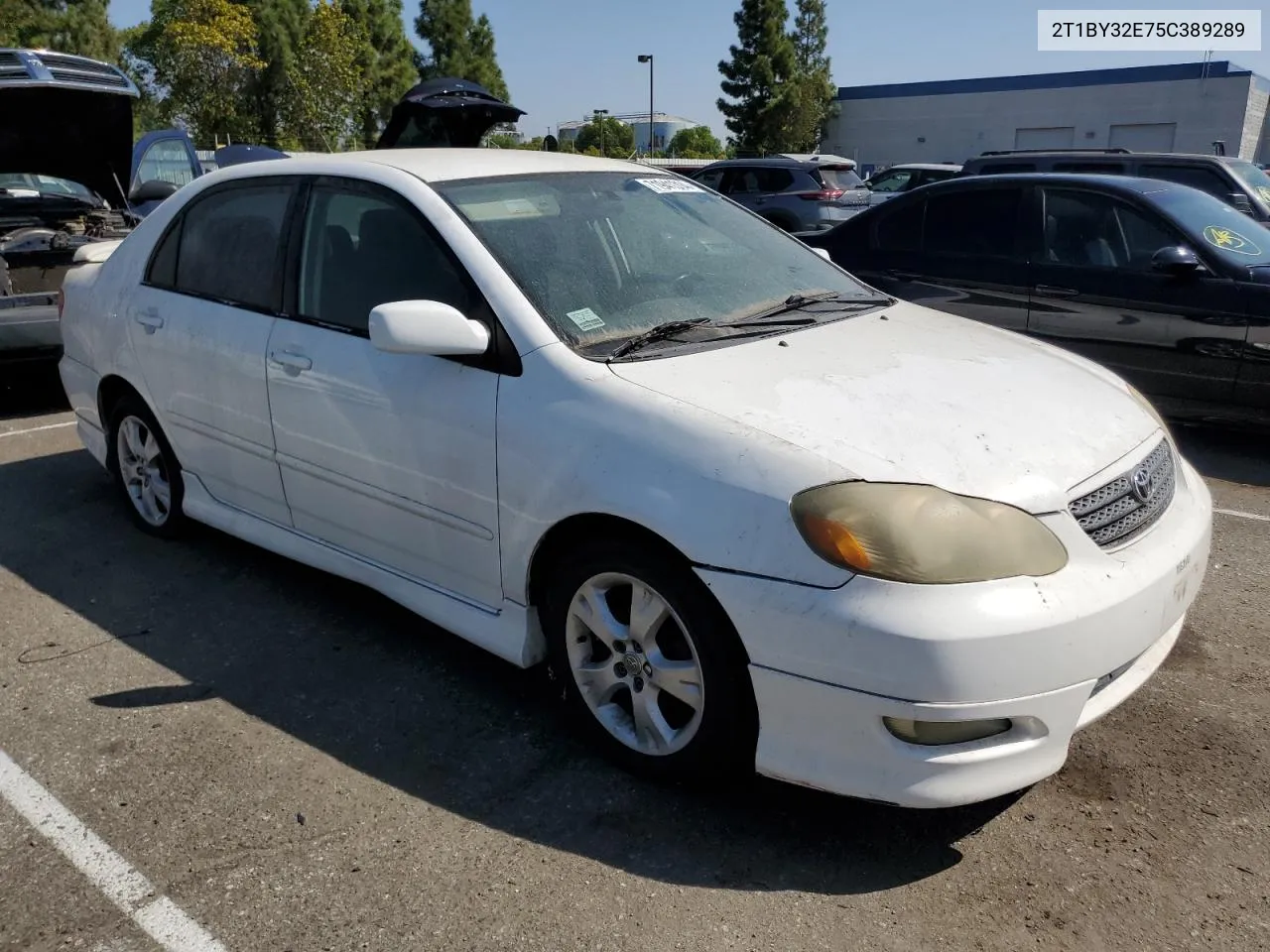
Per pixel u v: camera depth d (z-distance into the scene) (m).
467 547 3.01
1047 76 42.22
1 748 2.97
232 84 34.41
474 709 3.15
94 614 3.84
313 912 2.31
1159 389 5.96
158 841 2.56
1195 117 39.34
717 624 2.44
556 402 2.72
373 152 3.75
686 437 2.49
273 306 3.58
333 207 3.45
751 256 3.67
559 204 3.36
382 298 3.21
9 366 6.52
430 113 11.10
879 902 2.32
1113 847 2.50
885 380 2.76
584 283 3.07
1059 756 2.35
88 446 4.85
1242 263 5.68
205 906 2.34
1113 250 6.10
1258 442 6.17
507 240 3.09
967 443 2.47
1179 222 5.89
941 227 6.82
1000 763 2.28
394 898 2.35
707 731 2.53
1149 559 2.49
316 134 37.34
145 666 3.44
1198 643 3.55
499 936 2.23
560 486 2.66
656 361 2.78
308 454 3.44
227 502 4.03
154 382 4.11
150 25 37.81
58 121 7.13
